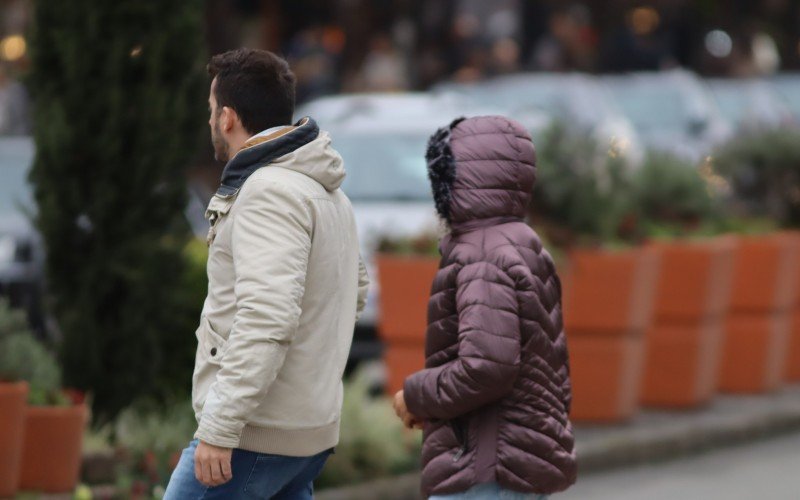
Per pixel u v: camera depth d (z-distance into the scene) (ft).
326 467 73.46
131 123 72.49
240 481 40.96
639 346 93.56
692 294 97.30
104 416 74.54
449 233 43.75
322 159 41.57
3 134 149.79
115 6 71.87
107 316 74.18
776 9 287.89
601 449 85.56
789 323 110.22
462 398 41.32
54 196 72.38
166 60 72.90
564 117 96.17
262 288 39.32
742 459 90.63
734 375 106.32
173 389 80.64
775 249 104.99
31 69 72.69
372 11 237.45
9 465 63.26
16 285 97.35
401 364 86.69
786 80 221.46
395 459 76.69
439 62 221.87
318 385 41.39
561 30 215.51
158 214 73.97
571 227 91.66
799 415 100.68
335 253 41.78
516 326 41.34
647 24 262.67
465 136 43.29
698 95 188.03
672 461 89.71
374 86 198.49
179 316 76.74
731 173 117.39
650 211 104.27
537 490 42.06
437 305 43.04
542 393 42.16
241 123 41.98
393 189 110.73
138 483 67.10
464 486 41.98
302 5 242.37
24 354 68.08
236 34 227.40
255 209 40.09
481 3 231.71
